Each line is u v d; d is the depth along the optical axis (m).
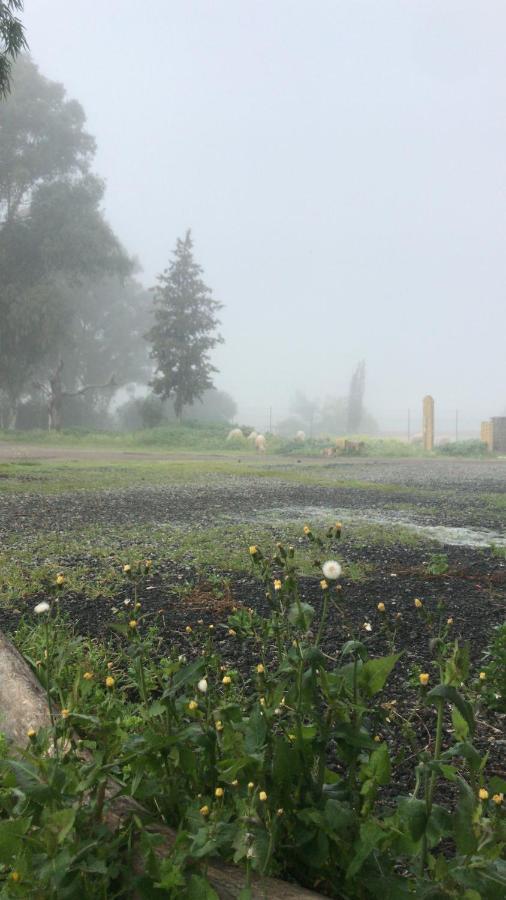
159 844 1.72
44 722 2.57
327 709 2.00
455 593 6.07
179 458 30.62
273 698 1.94
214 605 5.37
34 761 1.72
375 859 1.72
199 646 4.36
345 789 1.91
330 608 5.41
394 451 37.84
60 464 23.64
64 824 1.54
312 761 1.91
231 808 1.84
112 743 1.90
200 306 51.75
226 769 1.82
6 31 18.23
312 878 1.80
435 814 1.67
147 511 11.41
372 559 7.56
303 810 1.75
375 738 2.04
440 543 8.82
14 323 48.22
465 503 13.88
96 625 4.82
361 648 1.96
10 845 1.57
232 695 2.90
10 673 2.88
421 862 1.67
